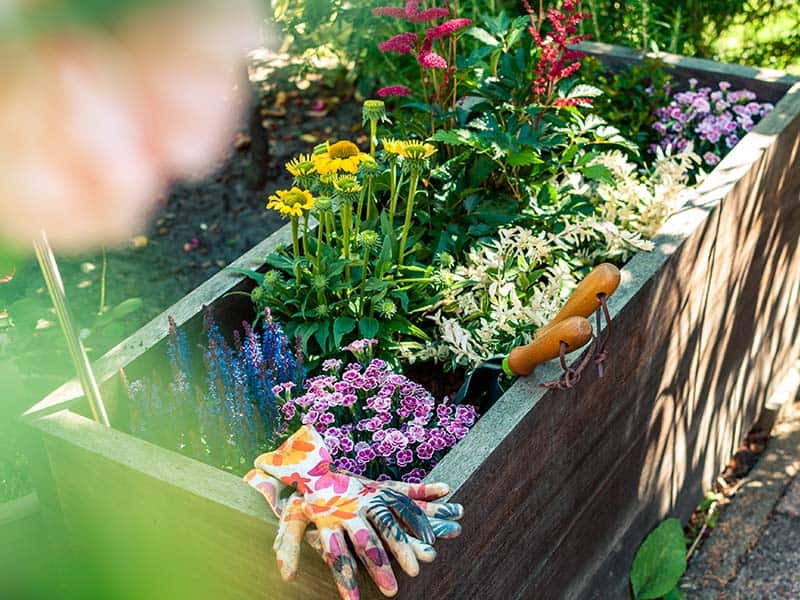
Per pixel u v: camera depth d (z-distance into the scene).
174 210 4.01
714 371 2.80
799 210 3.09
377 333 2.16
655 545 2.68
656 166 2.79
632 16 3.78
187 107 0.28
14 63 0.27
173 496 1.58
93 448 1.66
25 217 0.27
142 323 3.37
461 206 2.57
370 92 4.67
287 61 4.20
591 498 2.22
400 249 2.26
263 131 4.04
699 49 4.20
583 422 2.02
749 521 2.99
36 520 1.89
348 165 2.05
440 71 2.72
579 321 1.74
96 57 0.27
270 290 2.13
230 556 1.58
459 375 2.27
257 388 1.96
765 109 3.08
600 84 3.25
